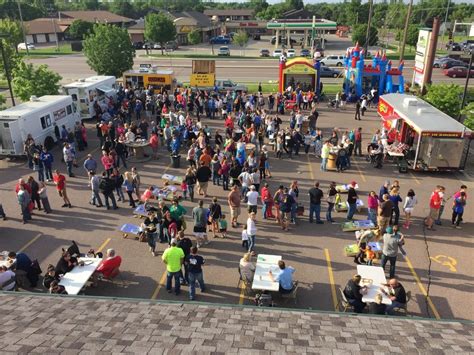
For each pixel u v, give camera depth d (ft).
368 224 49.16
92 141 84.94
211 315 20.68
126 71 122.42
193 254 35.94
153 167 70.28
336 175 67.05
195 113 105.70
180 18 291.79
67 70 174.19
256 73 165.17
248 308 21.83
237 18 436.35
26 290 38.14
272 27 251.60
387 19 318.04
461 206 48.98
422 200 57.72
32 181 53.21
